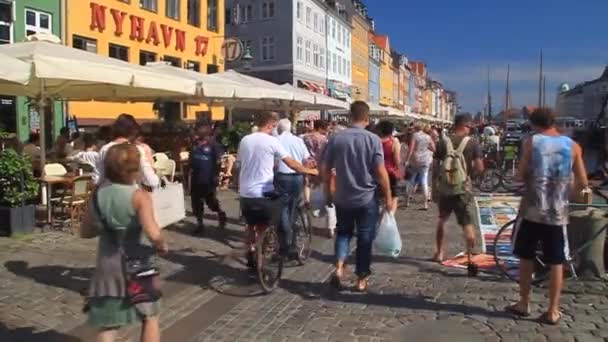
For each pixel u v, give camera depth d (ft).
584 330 18.54
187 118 99.71
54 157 42.83
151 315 13.33
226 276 25.07
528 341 17.63
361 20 258.16
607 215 23.84
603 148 61.82
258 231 23.77
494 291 22.91
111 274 13.02
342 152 22.18
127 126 20.86
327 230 34.24
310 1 183.32
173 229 35.37
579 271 23.93
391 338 17.98
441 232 27.50
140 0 88.69
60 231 32.35
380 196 24.03
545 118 19.15
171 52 96.99
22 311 19.80
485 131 87.45
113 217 12.98
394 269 26.50
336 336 18.17
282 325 19.17
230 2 175.52
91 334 17.90
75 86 43.14
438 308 20.86
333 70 212.43
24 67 27.81
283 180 27.61
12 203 31.12
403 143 60.44
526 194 19.29
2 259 26.27
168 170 40.60
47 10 69.87
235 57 104.58
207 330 18.70
